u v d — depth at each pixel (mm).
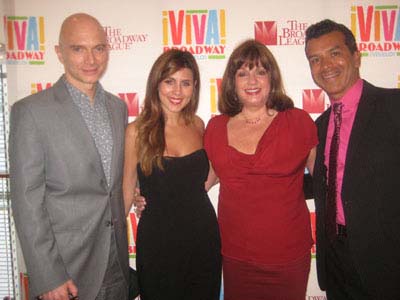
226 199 1426
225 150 1403
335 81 1364
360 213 1282
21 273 2027
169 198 1425
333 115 1440
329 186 1398
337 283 1500
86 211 1272
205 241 1441
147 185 1444
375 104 1293
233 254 1408
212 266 1471
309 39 1444
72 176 1230
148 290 1441
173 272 1424
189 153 1502
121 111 1442
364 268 1303
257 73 1381
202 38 1882
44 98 1229
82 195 1269
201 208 1455
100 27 1286
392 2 1839
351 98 1376
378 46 1869
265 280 1366
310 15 1852
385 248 1281
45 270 1147
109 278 1389
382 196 1260
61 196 1243
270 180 1335
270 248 1337
